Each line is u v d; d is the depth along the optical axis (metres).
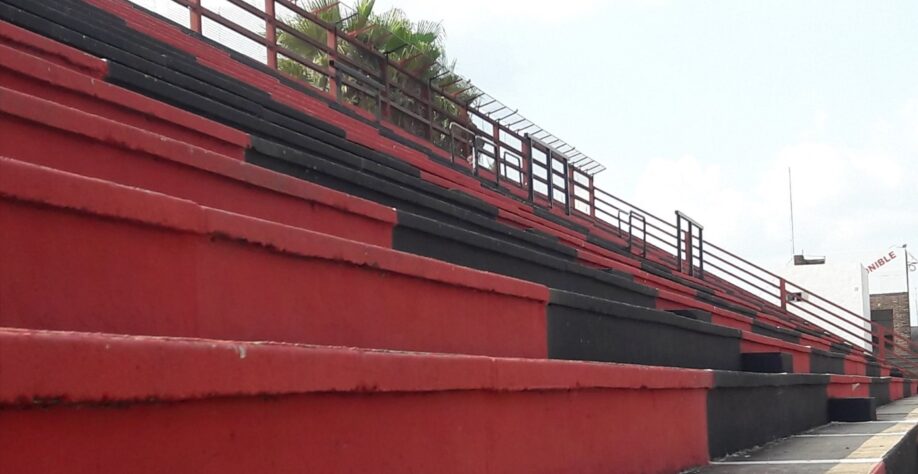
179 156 3.61
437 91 16.28
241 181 3.92
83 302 2.39
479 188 11.41
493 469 2.97
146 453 1.71
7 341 1.45
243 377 1.92
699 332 7.17
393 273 3.67
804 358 11.16
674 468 4.40
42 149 3.07
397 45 17.80
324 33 16.38
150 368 1.70
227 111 5.70
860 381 10.04
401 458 2.49
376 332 3.56
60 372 1.53
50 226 2.33
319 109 10.51
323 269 3.30
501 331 4.47
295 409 2.10
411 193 6.30
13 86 3.71
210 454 1.85
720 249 16.41
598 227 16.00
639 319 6.03
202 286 2.77
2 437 1.45
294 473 2.08
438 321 3.98
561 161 14.40
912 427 6.81
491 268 5.87
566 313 5.14
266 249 3.02
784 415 6.41
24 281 2.26
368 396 2.37
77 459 1.57
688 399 4.66
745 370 8.11
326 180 5.55
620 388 3.90
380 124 13.74
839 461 4.65
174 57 7.90
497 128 15.82
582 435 3.59
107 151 3.33
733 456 5.14
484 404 2.95
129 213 2.52
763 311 15.70
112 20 8.09
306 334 3.18
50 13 5.76
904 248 37.12
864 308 30.89
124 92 4.29
